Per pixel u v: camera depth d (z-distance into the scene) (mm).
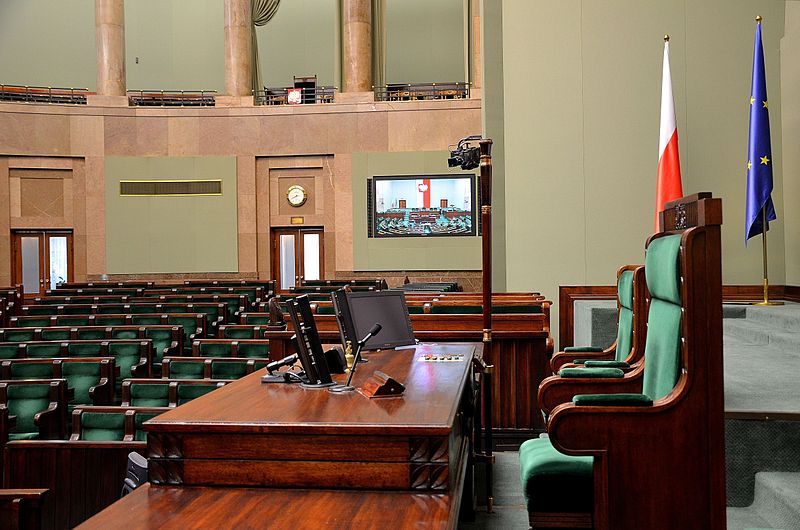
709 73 8289
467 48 20453
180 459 2338
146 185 19359
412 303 6512
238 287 15977
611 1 8477
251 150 19391
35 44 22531
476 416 4762
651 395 3172
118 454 4098
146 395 5297
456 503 2188
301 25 23641
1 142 18797
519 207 8625
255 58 21094
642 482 2646
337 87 20562
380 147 19031
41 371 6605
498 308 6184
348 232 19094
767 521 3029
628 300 4266
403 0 23547
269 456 2311
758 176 6867
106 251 19281
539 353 6148
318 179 19453
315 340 3127
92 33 22750
